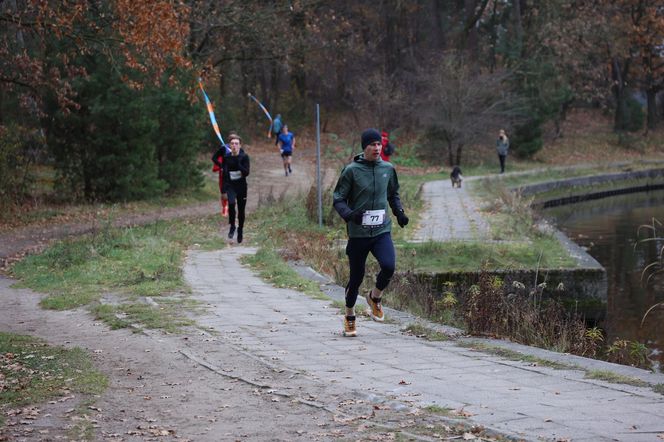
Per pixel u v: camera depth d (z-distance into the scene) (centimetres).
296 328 827
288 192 2588
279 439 456
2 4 1884
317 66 4662
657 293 1431
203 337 765
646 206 3114
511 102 4094
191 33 2962
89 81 2103
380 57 4881
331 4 4266
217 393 566
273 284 1130
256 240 1575
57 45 2067
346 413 507
